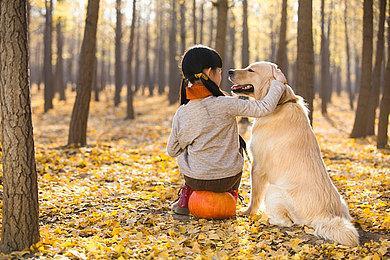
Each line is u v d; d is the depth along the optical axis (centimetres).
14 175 413
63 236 468
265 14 2886
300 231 446
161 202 597
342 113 2859
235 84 504
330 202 457
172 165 906
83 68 1105
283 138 469
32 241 424
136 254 405
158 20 3903
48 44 2542
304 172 460
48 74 2588
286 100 480
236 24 2878
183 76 482
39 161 887
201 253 404
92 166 884
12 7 392
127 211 553
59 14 2083
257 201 505
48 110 2608
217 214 487
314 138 481
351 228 426
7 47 397
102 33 3347
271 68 489
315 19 2745
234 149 482
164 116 2400
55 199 621
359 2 2434
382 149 1195
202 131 469
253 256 391
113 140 1464
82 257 395
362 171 855
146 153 1092
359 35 3325
